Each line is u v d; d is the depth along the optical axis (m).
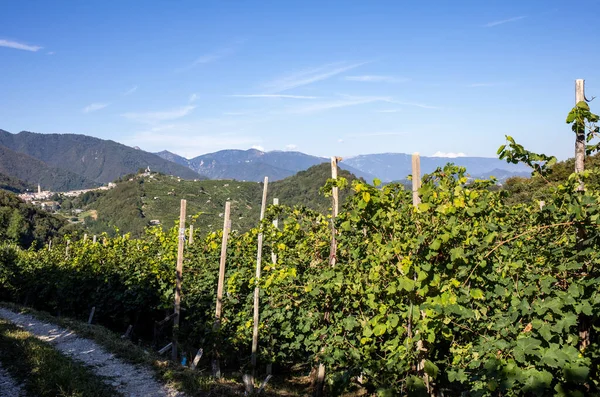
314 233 7.61
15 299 22.44
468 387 5.08
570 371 3.10
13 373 7.86
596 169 3.40
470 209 4.29
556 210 3.68
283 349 9.56
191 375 8.33
